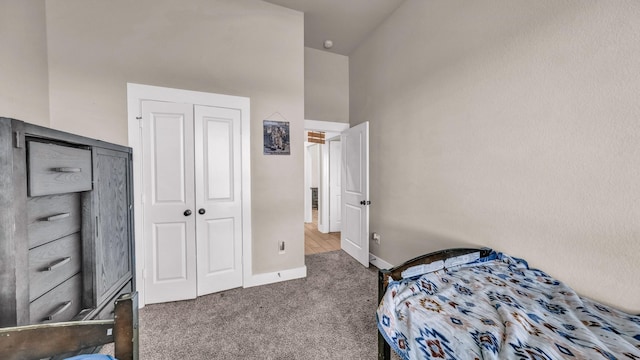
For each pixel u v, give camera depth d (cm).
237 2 229
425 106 221
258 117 240
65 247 118
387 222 276
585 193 123
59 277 113
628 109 109
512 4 152
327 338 160
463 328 92
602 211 117
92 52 189
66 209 119
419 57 227
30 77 164
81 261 132
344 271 277
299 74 256
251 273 238
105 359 64
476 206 177
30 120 164
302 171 260
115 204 161
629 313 109
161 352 147
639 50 105
